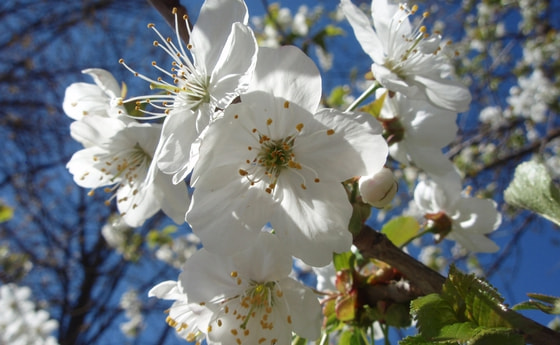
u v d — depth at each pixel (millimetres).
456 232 114
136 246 434
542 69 408
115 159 112
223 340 92
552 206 79
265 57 79
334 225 81
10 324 273
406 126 104
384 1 108
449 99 99
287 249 84
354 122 80
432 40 108
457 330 61
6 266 413
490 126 403
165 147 83
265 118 83
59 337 551
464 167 360
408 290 87
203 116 87
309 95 80
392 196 81
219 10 92
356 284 93
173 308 99
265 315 91
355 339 95
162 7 98
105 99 114
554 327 187
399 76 103
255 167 86
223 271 91
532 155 379
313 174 84
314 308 88
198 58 91
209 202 81
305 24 268
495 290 63
